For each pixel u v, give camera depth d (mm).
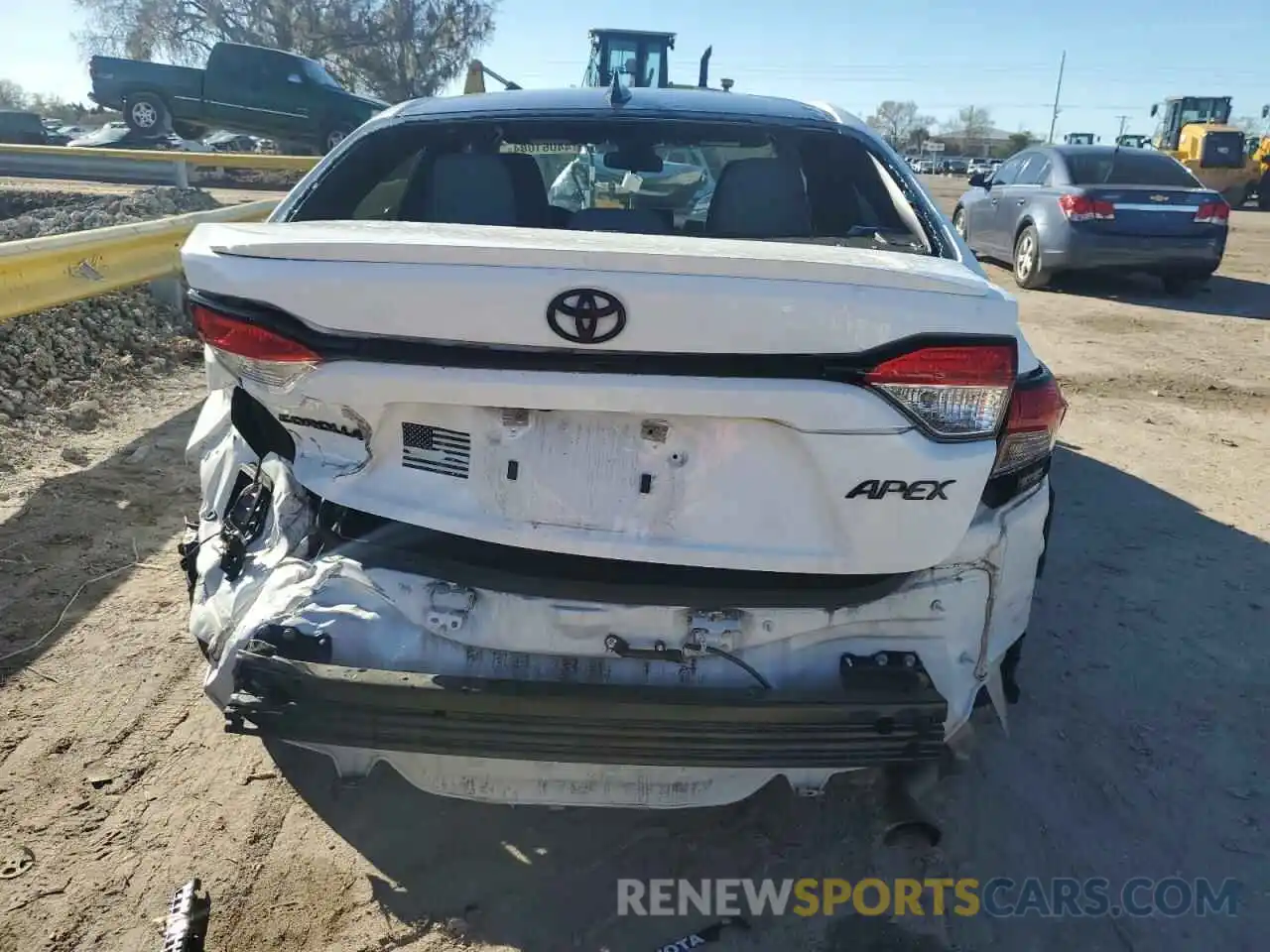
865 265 1890
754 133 3125
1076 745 2939
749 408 1890
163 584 3639
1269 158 27516
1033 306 9969
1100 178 10555
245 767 2723
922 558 2023
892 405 1912
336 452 2104
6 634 3273
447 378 1894
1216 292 11164
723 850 2492
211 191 15797
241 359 2008
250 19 46531
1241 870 2480
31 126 28922
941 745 2004
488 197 3049
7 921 2197
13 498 4273
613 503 2012
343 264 1890
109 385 5910
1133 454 5500
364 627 2102
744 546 2008
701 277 1830
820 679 2084
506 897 2322
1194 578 3977
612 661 2074
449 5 47781
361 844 2471
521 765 2123
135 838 2453
